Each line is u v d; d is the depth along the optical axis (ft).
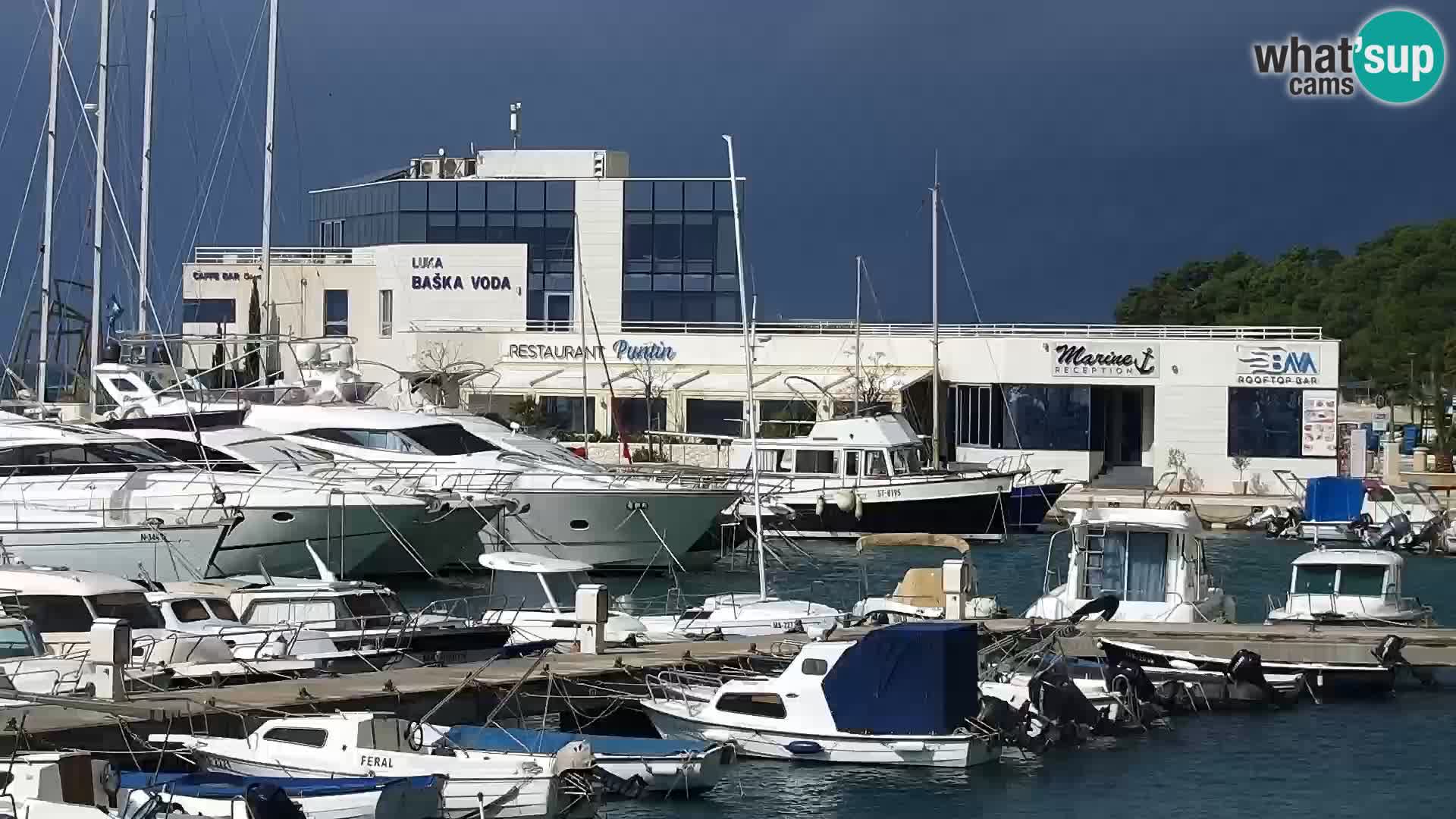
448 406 212.64
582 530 154.10
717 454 232.32
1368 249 442.50
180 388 154.61
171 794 69.87
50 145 174.29
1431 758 92.43
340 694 86.28
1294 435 232.12
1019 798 83.87
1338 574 123.03
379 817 70.95
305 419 157.07
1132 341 236.63
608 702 94.79
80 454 136.26
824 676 90.33
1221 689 104.22
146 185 185.57
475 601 133.49
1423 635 111.34
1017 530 201.87
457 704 89.86
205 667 91.91
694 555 162.40
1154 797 84.28
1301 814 81.71
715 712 91.81
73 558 125.39
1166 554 116.67
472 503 142.41
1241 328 237.04
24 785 70.23
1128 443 250.16
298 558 133.69
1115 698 98.17
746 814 80.74
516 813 74.18
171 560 127.95
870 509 190.19
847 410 238.27
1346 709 104.63
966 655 91.20
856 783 86.33
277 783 71.00
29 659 88.74
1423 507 200.54
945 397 248.11
